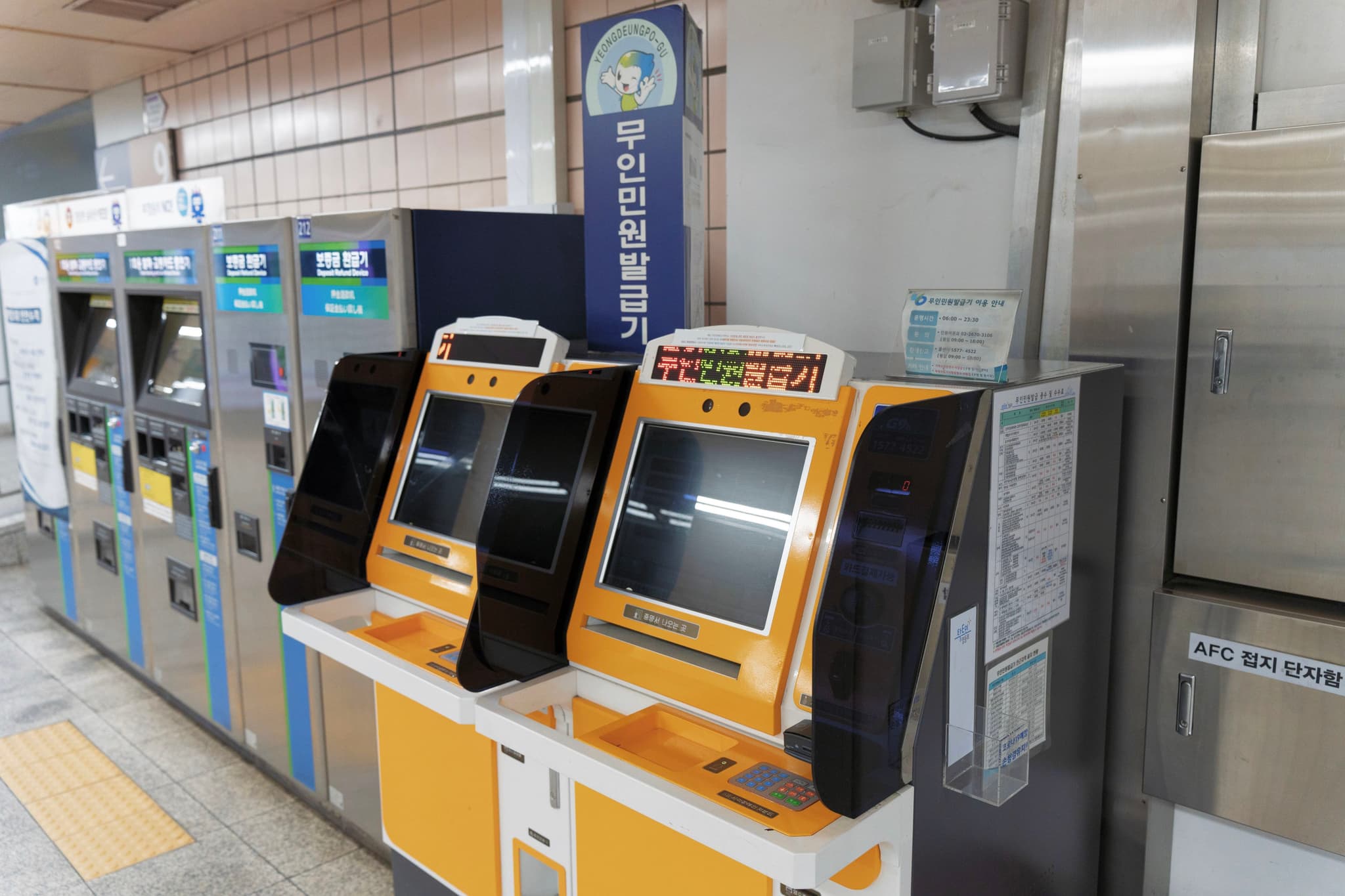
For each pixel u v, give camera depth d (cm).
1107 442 181
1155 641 188
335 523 216
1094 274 193
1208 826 190
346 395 220
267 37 529
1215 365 179
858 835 119
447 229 254
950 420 132
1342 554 169
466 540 198
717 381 162
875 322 261
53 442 444
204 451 330
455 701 157
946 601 133
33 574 497
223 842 296
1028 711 164
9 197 882
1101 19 186
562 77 369
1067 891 189
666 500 167
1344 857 170
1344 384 165
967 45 221
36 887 274
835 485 143
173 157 645
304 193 526
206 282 316
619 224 239
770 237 279
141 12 486
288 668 308
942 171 242
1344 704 165
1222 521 182
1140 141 184
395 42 446
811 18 260
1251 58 181
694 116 237
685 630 152
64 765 345
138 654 403
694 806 123
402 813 220
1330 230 164
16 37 536
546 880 186
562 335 285
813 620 139
